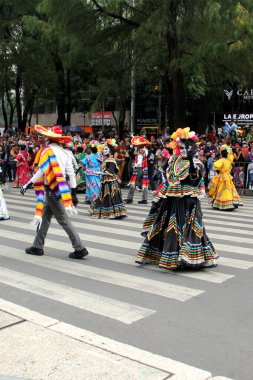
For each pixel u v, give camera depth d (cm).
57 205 725
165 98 4141
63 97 3284
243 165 1733
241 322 481
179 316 496
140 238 891
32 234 924
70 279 625
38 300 542
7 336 425
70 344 412
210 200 1387
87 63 2881
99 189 1201
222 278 631
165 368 375
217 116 4453
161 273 653
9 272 656
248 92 2842
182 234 651
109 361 383
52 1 1994
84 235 917
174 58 1858
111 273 653
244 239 896
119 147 1941
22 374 358
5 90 3416
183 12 1862
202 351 413
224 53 1717
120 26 2119
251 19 1655
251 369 381
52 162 705
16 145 2047
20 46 2891
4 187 1680
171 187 650
